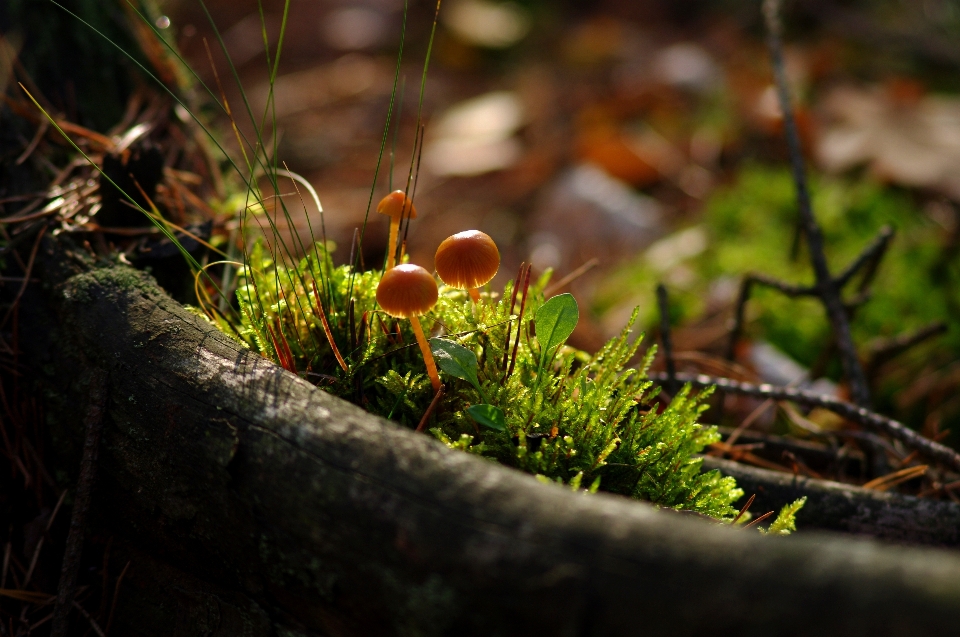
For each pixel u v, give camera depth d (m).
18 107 0.43
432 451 0.31
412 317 0.34
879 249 0.46
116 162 0.40
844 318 0.45
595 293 0.67
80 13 0.46
